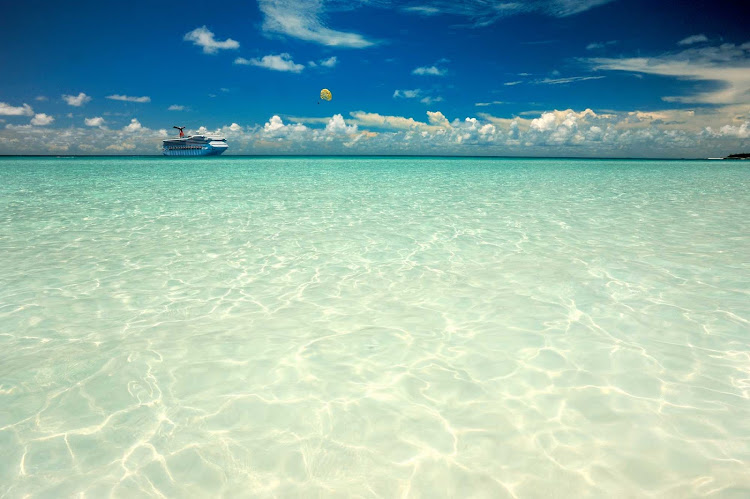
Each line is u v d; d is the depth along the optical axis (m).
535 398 2.60
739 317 3.76
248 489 1.92
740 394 2.59
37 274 5.21
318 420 2.42
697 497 1.84
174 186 17.22
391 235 7.35
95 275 5.18
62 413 2.48
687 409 2.46
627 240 6.87
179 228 8.05
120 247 6.57
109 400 2.62
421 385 2.77
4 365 3.04
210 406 2.56
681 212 9.95
